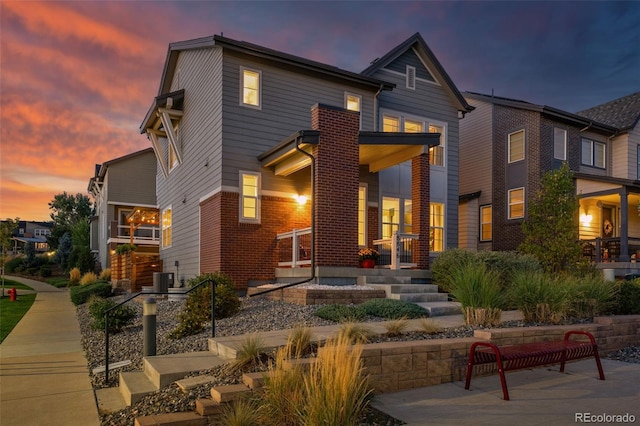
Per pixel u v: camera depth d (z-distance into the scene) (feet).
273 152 42.55
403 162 50.47
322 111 38.47
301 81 48.55
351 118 39.83
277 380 14.21
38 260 134.82
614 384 18.75
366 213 50.52
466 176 75.87
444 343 18.93
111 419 16.17
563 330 23.22
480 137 73.92
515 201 67.77
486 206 72.23
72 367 24.81
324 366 13.91
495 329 22.47
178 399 15.79
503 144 69.97
